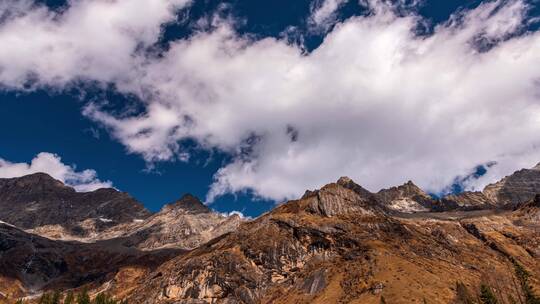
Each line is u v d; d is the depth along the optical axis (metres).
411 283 199.62
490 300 154.25
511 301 178.75
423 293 188.50
